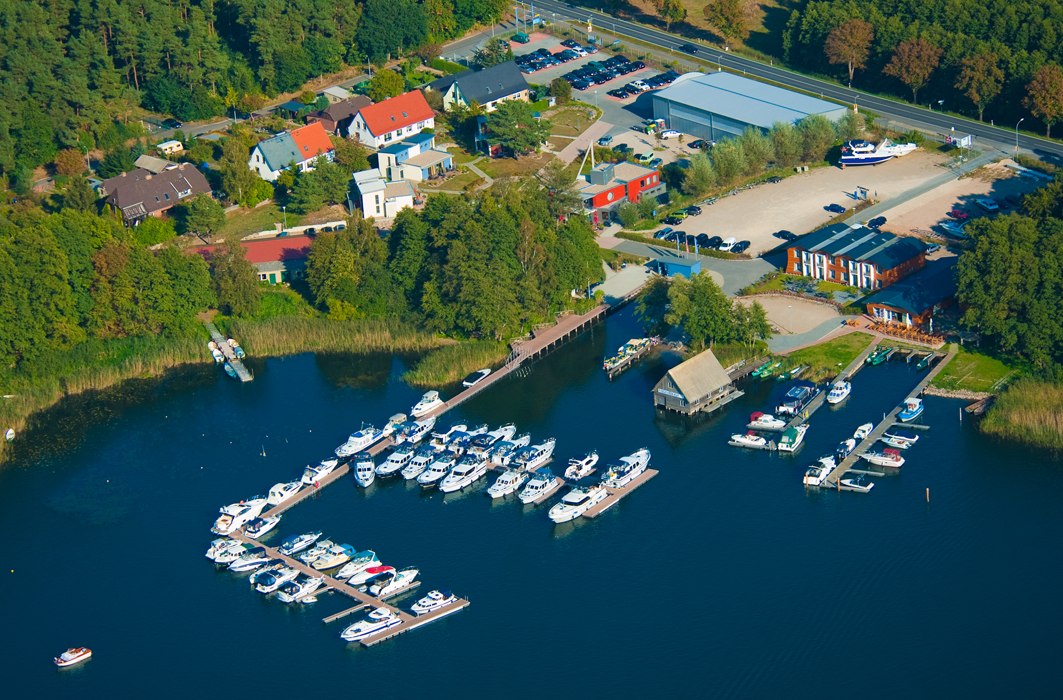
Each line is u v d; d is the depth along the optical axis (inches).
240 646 6481.3
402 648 6363.2
